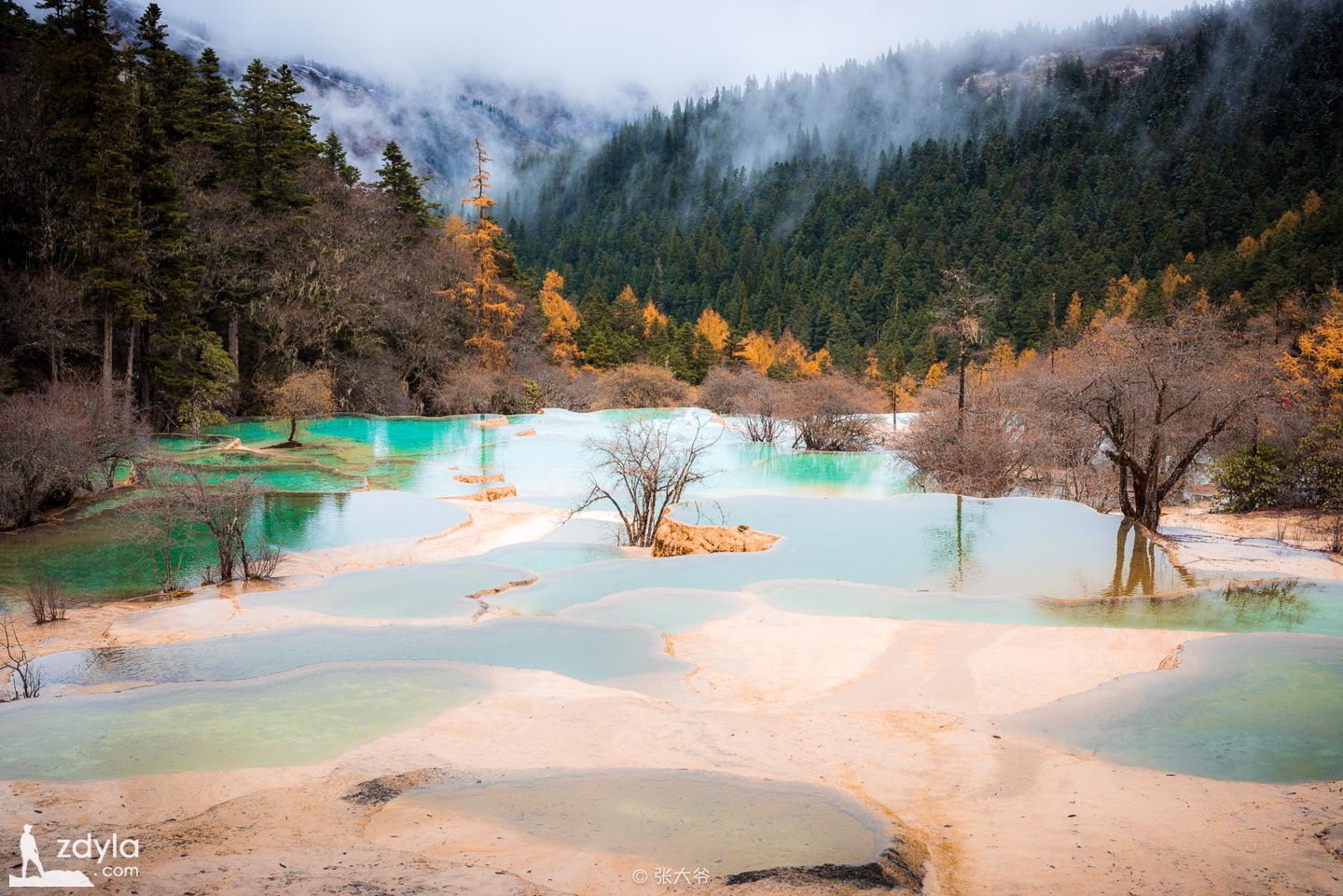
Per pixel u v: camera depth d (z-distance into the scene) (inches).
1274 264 2815.0
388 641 439.2
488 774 267.9
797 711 335.3
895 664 395.9
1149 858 211.0
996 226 5068.9
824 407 1433.3
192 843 219.1
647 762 279.1
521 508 866.8
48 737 315.0
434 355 1961.1
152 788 266.4
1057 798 251.3
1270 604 513.0
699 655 411.5
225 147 1648.6
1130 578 587.2
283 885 189.8
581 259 6072.8
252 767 284.7
